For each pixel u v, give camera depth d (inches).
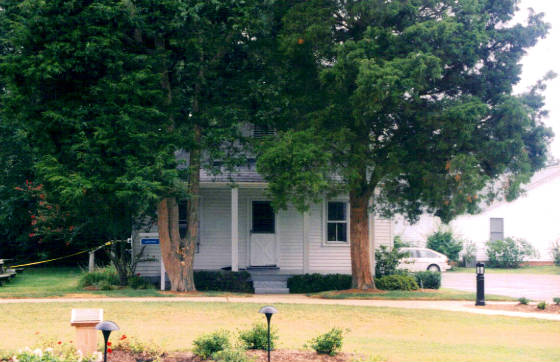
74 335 458.3
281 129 782.5
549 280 1250.0
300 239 975.6
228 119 738.8
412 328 544.1
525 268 1622.8
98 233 927.7
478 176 684.7
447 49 697.0
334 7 745.0
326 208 984.3
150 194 624.7
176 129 736.3
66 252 1346.0
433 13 741.3
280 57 775.7
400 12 715.4
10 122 766.5
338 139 711.1
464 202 707.4
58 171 649.0
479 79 745.0
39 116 665.6
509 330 543.8
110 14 642.8
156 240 834.8
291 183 686.5
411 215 834.2
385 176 772.0
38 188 954.7
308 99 756.0
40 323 518.9
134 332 476.7
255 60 791.1
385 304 710.5
